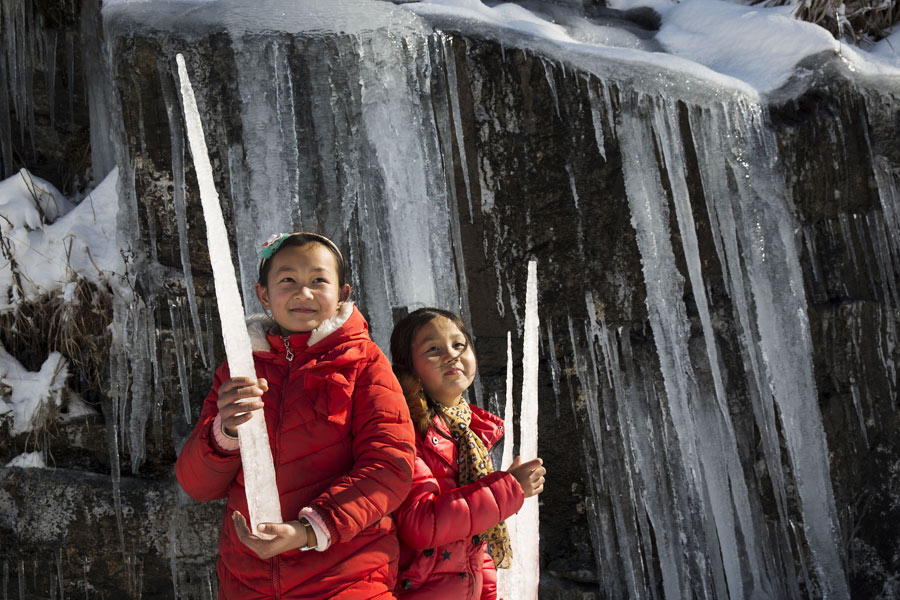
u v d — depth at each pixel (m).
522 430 2.12
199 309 3.98
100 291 3.99
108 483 3.93
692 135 4.26
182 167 3.90
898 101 4.53
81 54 4.81
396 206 3.99
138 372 3.96
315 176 3.91
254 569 1.85
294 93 3.90
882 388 4.52
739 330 4.31
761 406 4.28
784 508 4.22
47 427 3.93
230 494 1.95
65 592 3.90
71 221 4.09
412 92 4.03
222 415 1.53
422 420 2.23
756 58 4.62
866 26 5.07
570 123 4.19
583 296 4.25
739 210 4.31
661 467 4.23
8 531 3.89
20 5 4.66
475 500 2.05
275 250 2.07
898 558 4.46
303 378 1.96
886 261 4.56
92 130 4.75
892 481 4.50
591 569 4.20
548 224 4.20
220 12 3.90
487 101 4.12
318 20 3.92
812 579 4.19
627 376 4.27
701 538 4.19
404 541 2.08
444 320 2.38
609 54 4.22
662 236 4.25
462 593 2.13
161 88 3.88
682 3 5.11
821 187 4.43
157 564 3.93
